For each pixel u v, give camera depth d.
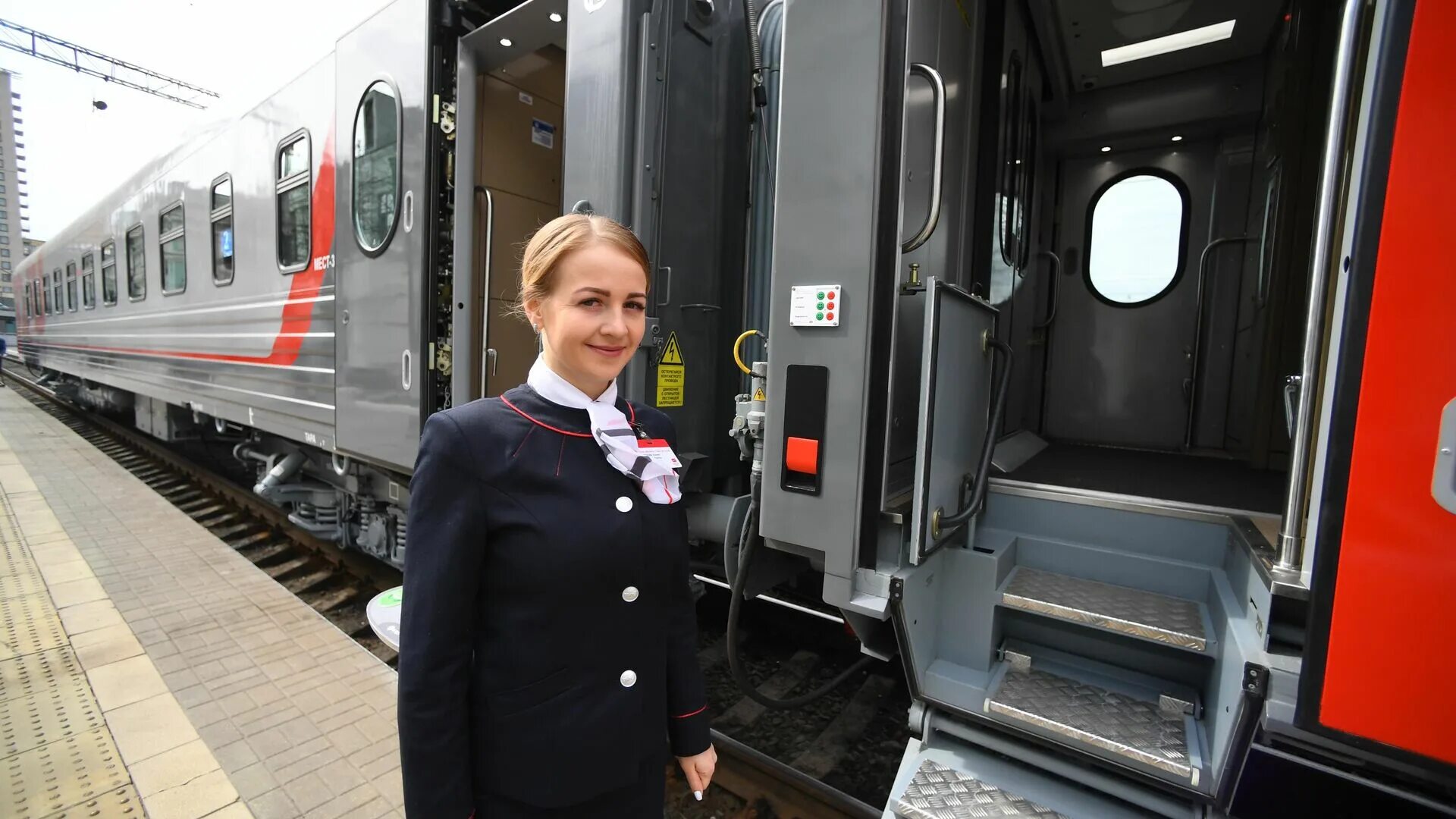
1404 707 1.17
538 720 1.01
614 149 2.28
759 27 2.81
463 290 3.00
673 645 1.25
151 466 8.25
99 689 2.64
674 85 2.40
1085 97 3.88
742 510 2.53
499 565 0.99
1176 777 1.66
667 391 2.44
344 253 3.61
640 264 1.04
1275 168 3.07
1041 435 4.17
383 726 2.44
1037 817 1.75
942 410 1.90
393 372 3.25
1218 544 2.09
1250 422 3.34
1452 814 1.34
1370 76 1.17
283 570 4.70
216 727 2.42
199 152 5.35
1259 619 1.58
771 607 3.81
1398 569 1.16
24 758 2.23
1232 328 3.60
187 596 3.55
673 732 1.27
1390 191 1.13
